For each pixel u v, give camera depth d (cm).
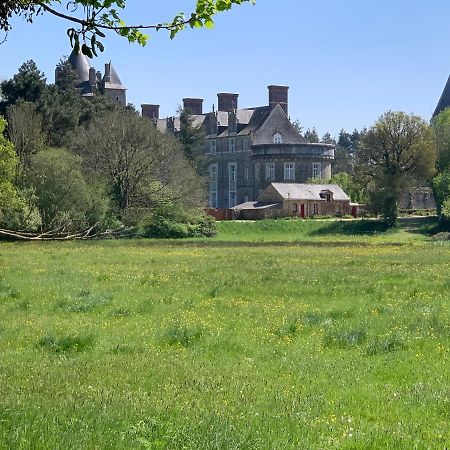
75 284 2864
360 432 949
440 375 1342
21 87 9194
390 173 9506
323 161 13212
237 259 4322
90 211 6794
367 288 2709
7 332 1820
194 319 2016
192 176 8181
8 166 5978
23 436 827
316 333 1802
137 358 1487
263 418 991
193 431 880
